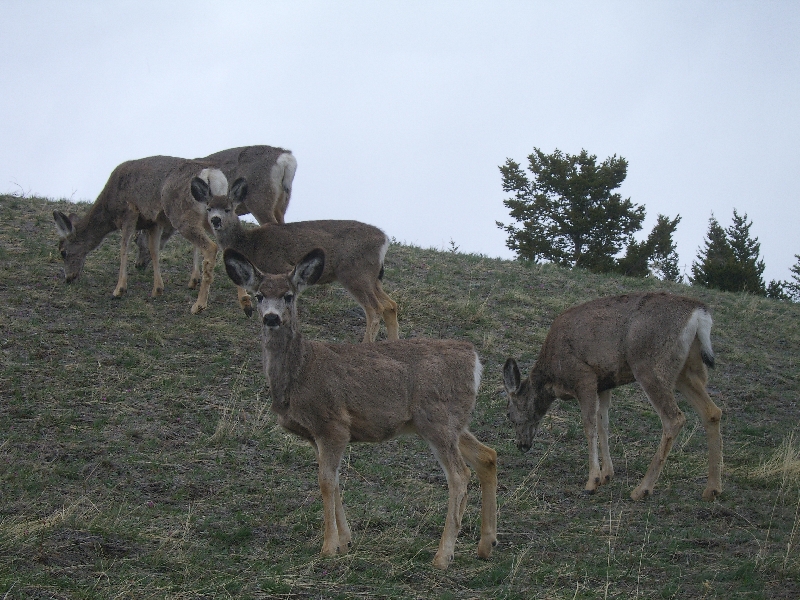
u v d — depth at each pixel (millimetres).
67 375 20578
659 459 18328
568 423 22766
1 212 34312
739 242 88562
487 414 22672
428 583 12867
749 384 27344
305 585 12125
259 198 29688
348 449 19188
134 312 25375
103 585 11469
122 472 16234
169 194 26188
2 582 11086
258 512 15195
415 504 16375
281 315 13836
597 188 80000
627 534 15703
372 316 23844
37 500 14469
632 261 77688
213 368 22484
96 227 27375
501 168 82812
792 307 37781
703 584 13172
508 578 13195
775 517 16969
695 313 18594
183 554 12844
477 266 36562
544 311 31094
